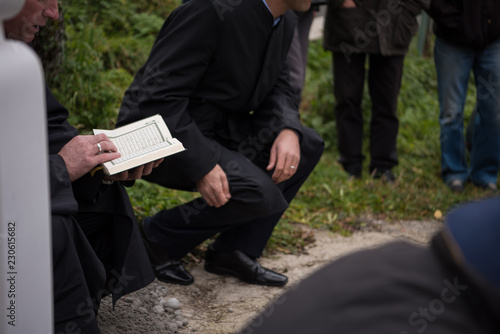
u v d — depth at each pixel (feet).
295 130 9.91
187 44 9.03
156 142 7.81
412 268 3.27
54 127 7.55
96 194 7.50
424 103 21.27
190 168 9.09
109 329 8.57
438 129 19.79
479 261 2.89
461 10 15.44
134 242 7.75
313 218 13.94
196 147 9.10
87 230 7.75
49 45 13.47
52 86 13.78
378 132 16.66
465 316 3.03
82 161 6.92
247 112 10.15
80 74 14.29
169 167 9.13
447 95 16.40
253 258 10.59
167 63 9.08
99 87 14.44
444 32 15.81
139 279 7.79
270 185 9.46
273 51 9.52
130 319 8.93
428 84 22.45
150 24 17.84
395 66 16.02
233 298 10.03
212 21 8.99
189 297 9.93
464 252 2.96
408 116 20.17
